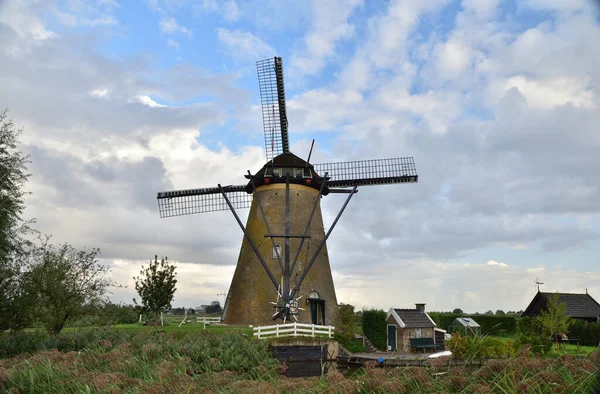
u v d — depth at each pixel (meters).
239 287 33.56
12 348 21.45
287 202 33.12
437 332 35.50
